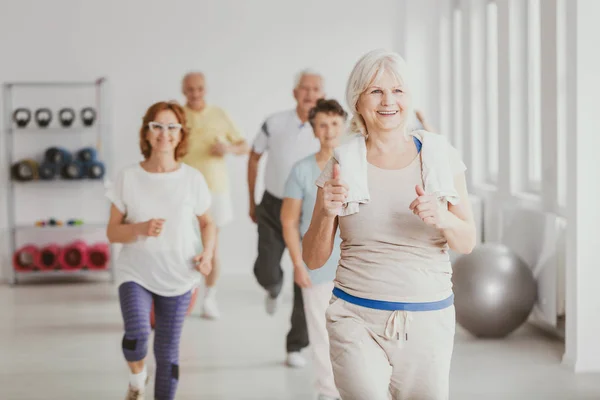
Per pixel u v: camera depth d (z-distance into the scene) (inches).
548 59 265.4
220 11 397.7
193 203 175.6
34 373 232.1
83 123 385.7
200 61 398.0
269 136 259.3
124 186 173.8
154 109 175.9
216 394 209.0
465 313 252.4
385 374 116.9
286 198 188.7
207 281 303.9
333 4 399.5
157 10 396.2
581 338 223.6
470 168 357.4
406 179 115.9
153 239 170.2
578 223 221.5
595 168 220.5
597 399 199.3
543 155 272.7
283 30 399.2
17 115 386.6
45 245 398.3
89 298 348.2
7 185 395.9
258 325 289.6
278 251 261.9
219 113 324.2
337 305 119.0
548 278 251.9
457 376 220.2
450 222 111.3
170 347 172.7
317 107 188.2
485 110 349.4
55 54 394.6
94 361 244.4
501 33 312.0
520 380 215.8
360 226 116.4
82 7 394.0
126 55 396.8
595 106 218.8
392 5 399.5
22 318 309.0
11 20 392.8
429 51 390.3
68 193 401.1
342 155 117.1
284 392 209.3
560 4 256.5
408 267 115.3
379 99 116.4
